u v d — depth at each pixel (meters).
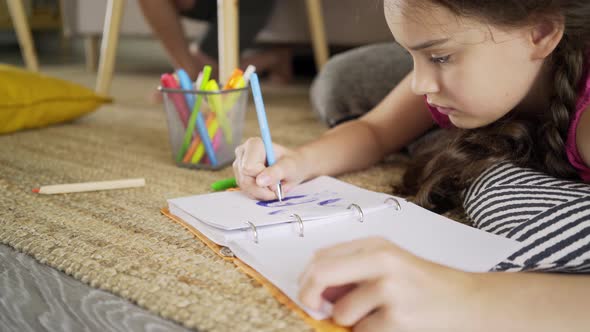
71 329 0.51
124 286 0.57
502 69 0.63
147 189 0.91
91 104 1.52
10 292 0.58
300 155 0.83
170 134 1.06
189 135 1.04
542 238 0.59
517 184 0.70
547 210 0.63
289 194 0.76
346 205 0.68
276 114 1.69
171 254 0.64
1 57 3.55
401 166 1.05
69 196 0.87
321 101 1.38
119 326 0.51
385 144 0.97
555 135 0.71
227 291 0.55
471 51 0.62
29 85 1.38
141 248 0.66
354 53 1.42
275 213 0.66
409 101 0.95
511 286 0.45
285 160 0.77
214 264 0.62
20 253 0.67
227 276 0.59
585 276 0.48
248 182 0.74
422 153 0.90
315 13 1.99
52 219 0.76
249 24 2.10
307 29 2.25
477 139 0.79
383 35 2.01
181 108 1.02
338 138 0.92
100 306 0.55
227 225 0.62
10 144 1.23
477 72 0.63
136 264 0.62
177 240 0.68
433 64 0.64
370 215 0.66
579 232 0.58
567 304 0.44
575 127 0.67
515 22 0.60
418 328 0.42
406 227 0.63
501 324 0.43
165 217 0.77
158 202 0.84
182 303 0.53
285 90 2.28
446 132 0.87
